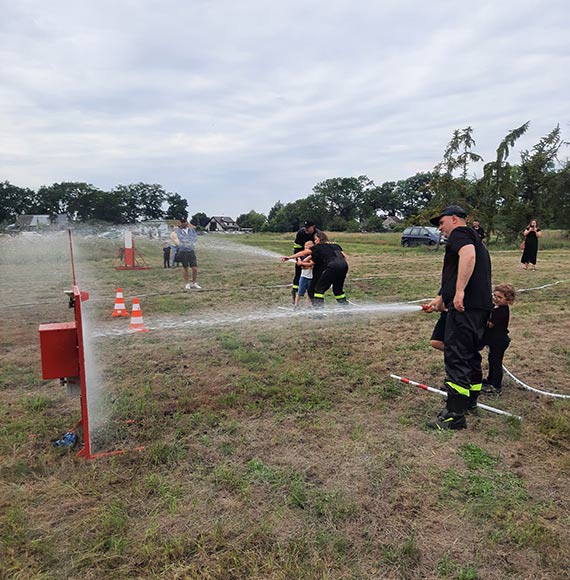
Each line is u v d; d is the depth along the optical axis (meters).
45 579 2.30
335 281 8.38
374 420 4.11
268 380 5.02
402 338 6.77
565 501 2.97
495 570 2.42
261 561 2.44
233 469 3.28
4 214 101.69
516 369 5.53
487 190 31.58
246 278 14.23
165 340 6.68
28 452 3.49
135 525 2.71
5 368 5.46
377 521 2.78
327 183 115.50
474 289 3.92
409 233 32.44
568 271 15.05
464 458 3.47
